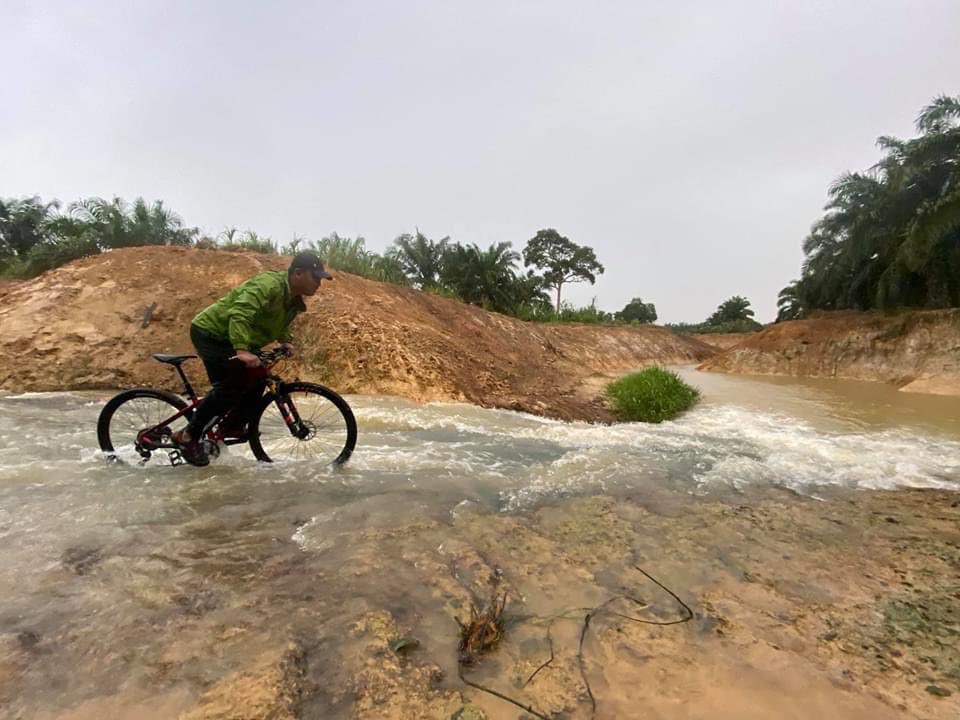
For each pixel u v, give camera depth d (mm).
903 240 17156
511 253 24078
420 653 1840
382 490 3455
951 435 6180
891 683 1744
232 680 1657
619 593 2299
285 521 2914
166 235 15664
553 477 3891
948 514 3359
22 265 16812
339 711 1562
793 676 1771
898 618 2143
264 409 3943
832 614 2166
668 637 1984
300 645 1848
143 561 2410
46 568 2312
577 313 29609
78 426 4875
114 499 3135
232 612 2039
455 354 8555
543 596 2260
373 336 7875
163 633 1896
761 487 3871
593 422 6992
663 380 8484
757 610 2188
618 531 2955
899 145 18156
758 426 6715
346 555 2525
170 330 7922
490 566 2488
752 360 17844
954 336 13375
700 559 2639
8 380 6797
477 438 5195
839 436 6070
